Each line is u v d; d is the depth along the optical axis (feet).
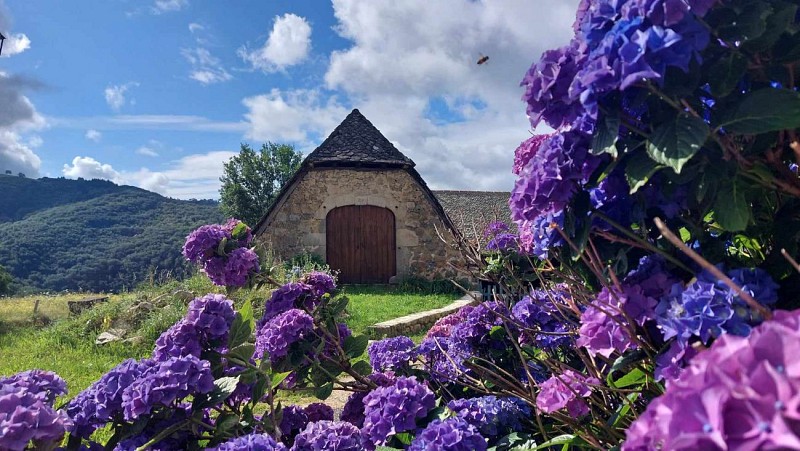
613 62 3.50
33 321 37.47
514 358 8.23
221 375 7.73
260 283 10.50
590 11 4.00
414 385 6.81
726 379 2.03
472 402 6.81
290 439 8.37
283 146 124.47
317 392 8.85
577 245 4.36
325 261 45.27
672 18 3.38
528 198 4.38
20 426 5.13
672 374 3.53
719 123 3.67
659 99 3.76
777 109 3.41
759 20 3.65
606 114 3.82
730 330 3.28
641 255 4.52
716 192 3.80
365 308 33.45
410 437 6.57
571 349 7.59
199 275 32.35
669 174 3.82
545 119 4.31
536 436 6.85
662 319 3.68
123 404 6.07
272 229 45.03
